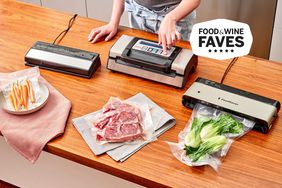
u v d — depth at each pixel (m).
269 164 1.26
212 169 1.24
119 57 1.58
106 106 1.44
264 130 1.35
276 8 2.55
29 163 1.80
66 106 1.45
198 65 1.65
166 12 1.96
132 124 1.37
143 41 1.64
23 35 1.83
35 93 1.50
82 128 1.38
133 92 1.53
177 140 1.33
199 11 2.75
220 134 1.32
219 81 1.57
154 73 1.55
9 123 1.41
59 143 1.33
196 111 1.42
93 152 1.30
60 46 1.69
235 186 1.20
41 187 1.92
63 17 1.95
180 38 1.78
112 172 1.27
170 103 1.48
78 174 1.68
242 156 1.28
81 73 1.59
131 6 2.03
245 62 1.66
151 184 1.22
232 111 1.38
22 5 2.04
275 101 1.41
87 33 1.84
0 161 1.92
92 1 3.15
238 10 2.66
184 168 1.25
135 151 1.30
